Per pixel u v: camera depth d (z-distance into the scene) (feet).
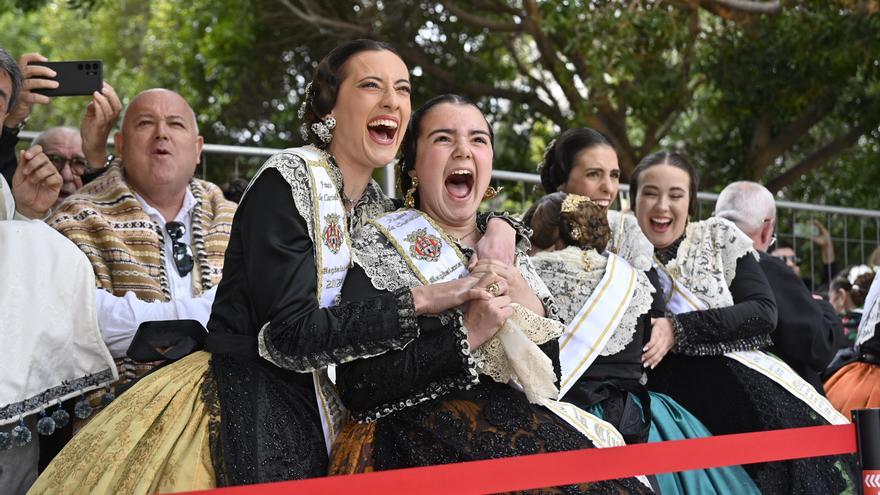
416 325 9.02
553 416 9.76
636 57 37.22
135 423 8.82
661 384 13.69
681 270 13.78
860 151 49.24
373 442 9.42
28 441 9.81
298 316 8.91
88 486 8.52
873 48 38.99
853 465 13.08
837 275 26.66
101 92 13.25
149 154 12.98
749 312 13.37
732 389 13.26
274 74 47.75
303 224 9.19
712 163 47.83
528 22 40.19
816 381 14.97
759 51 40.81
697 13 38.81
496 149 48.01
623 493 9.12
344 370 9.48
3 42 64.75
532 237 12.46
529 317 9.53
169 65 52.13
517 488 8.36
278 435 8.97
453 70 47.26
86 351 10.27
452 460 9.12
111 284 12.28
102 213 12.68
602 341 11.46
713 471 12.42
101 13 58.23
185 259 12.94
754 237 16.11
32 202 11.26
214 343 9.32
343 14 46.37
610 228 13.35
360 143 9.84
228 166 27.71
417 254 9.91
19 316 9.71
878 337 15.92
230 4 45.39
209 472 8.68
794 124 45.52
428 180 10.24
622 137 41.75
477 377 9.18
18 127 12.81
